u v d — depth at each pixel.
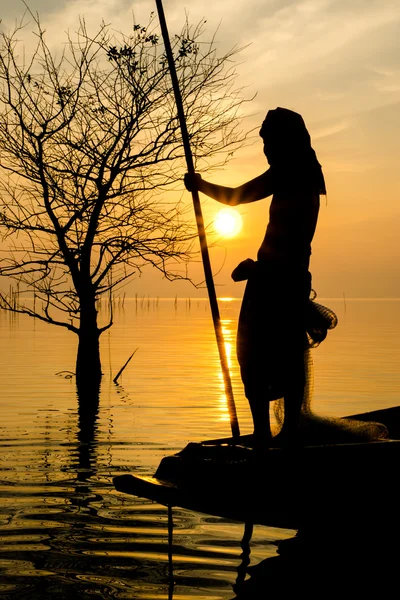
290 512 5.46
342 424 6.25
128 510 7.33
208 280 6.27
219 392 16.22
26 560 5.87
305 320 5.64
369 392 15.91
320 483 5.50
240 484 5.51
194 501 5.43
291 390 5.61
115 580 5.48
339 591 5.30
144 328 45.50
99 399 14.98
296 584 5.41
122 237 17.64
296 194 5.49
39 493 7.88
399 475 5.42
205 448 6.01
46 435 11.09
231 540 6.49
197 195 6.12
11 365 21.58
